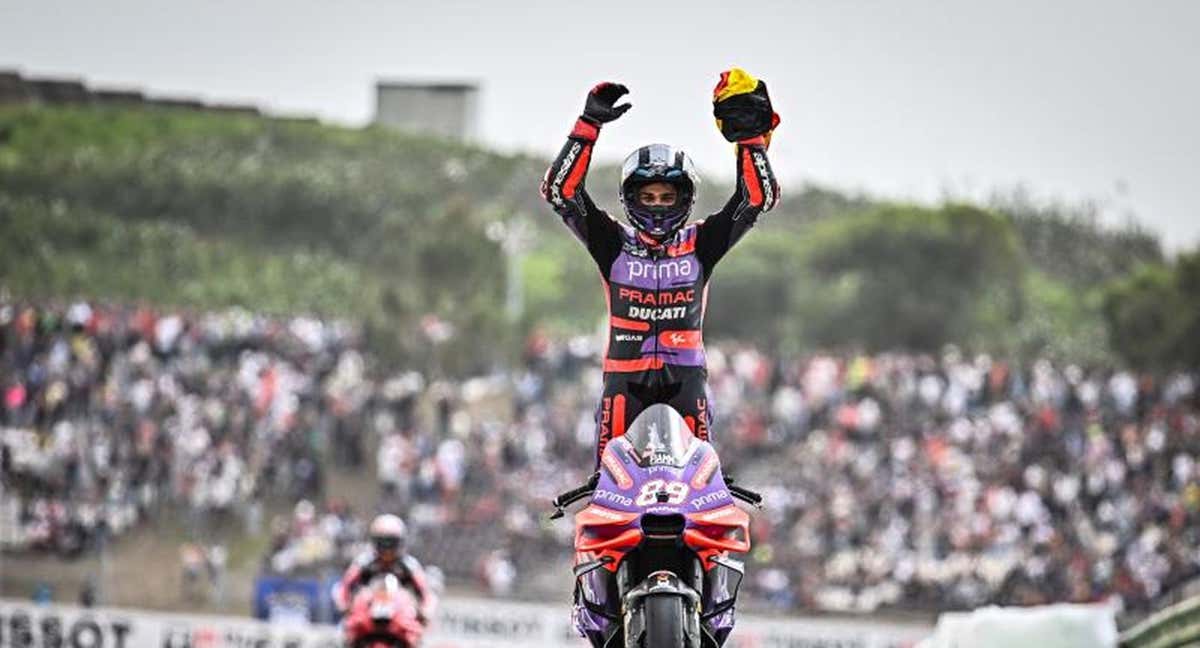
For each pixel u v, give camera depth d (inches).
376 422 5378.9
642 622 832.9
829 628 3570.4
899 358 5723.4
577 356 6028.5
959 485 4753.9
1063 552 4362.7
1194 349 7313.0
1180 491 4672.7
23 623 3403.1
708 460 881.5
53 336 5369.1
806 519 4667.8
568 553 4655.5
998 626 1624.0
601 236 949.8
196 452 4837.6
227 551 4667.8
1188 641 1525.6
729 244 947.3
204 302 7849.4
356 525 4611.2
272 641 3344.0
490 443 5295.3
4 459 4726.9
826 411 5408.5
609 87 932.6
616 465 880.3
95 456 4800.7
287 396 5246.1
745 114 932.0
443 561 4569.4
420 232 7426.2
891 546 4505.4
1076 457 4859.7
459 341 6510.8
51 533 4608.8
